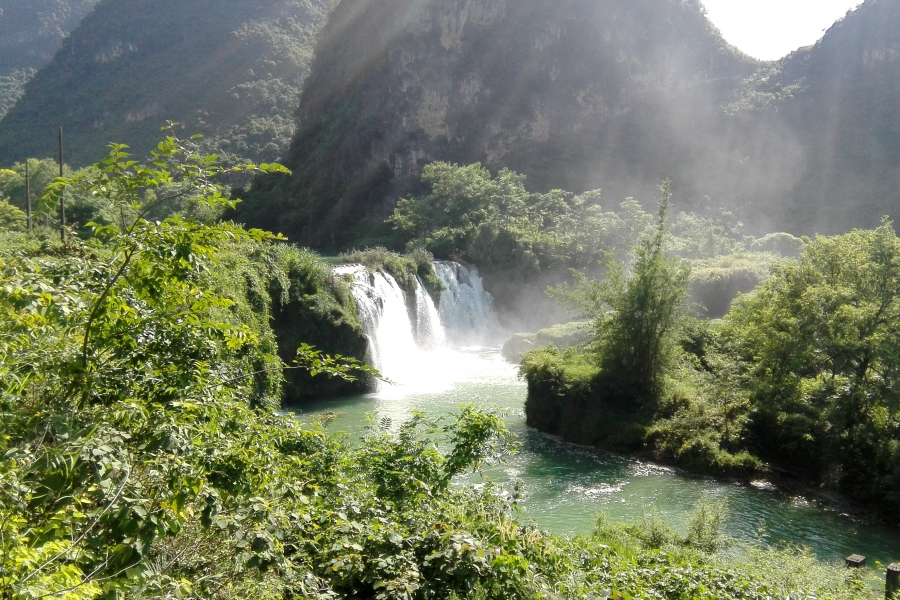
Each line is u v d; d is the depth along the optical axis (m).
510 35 105.31
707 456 20.48
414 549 6.16
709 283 46.00
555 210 65.06
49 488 3.37
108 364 4.71
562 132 106.12
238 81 122.25
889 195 90.31
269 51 129.50
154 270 4.49
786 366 22.47
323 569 5.64
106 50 136.00
